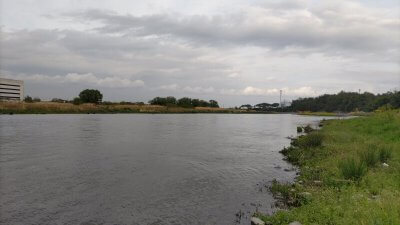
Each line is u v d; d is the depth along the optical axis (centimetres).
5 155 2278
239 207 1263
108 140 3234
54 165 1966
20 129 4231
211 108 18100
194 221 1124
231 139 3697
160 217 1158
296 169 1966
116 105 13275
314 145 2605
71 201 1307
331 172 1630
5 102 9156
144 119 7719
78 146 2772
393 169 1553
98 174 1759
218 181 1664
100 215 1166
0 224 1066
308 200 1230
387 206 991
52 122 5653
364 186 1291
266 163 2169
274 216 1084
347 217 955
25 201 1296
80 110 10506
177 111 14138
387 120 3606
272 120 9175
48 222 1094
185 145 3044
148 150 2653
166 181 1647
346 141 2722
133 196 1389
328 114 16638
